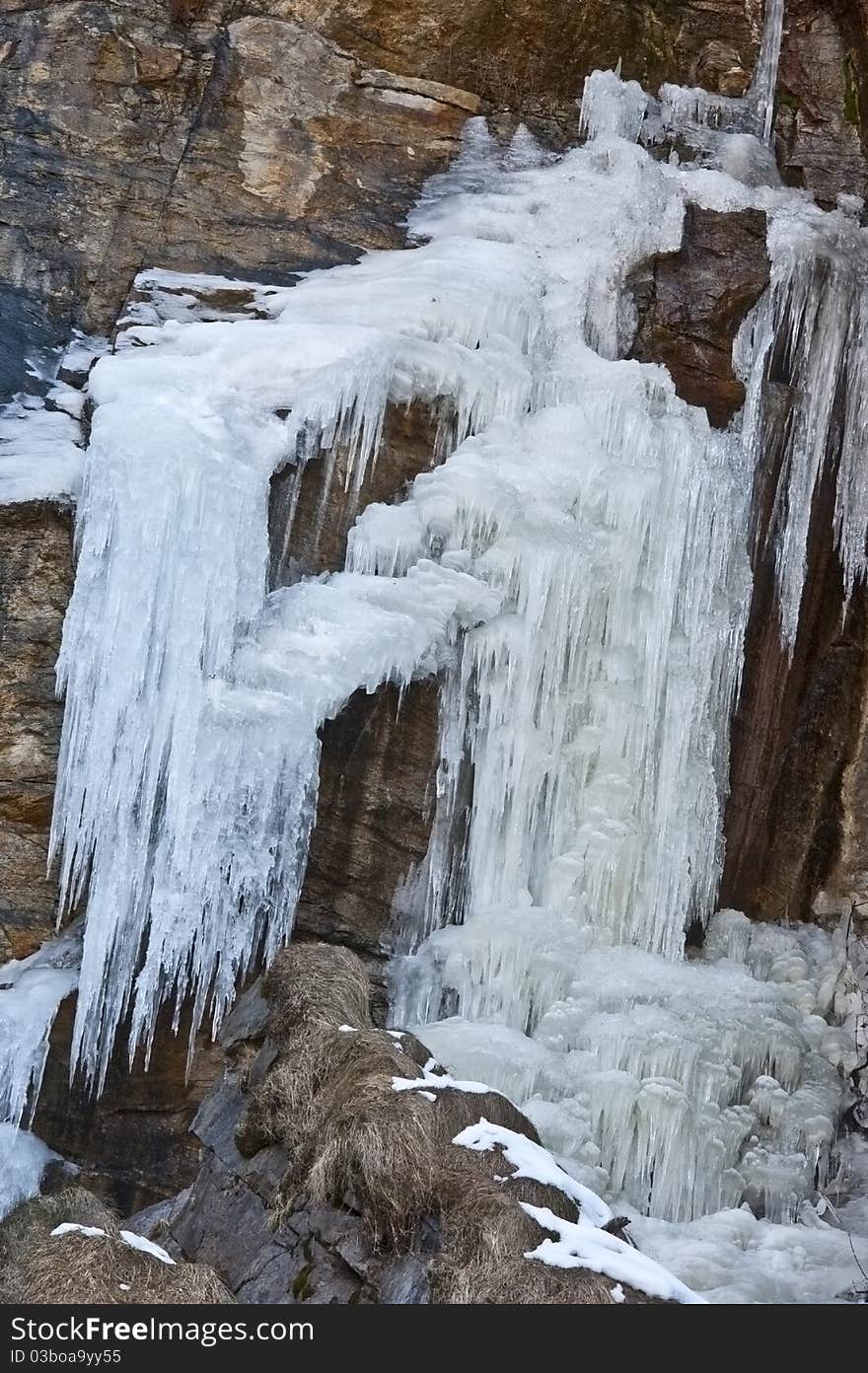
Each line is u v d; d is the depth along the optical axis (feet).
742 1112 32.19
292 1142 23.50
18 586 31.19
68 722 30.25
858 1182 32.89
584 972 32.40
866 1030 34.83
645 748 34.50
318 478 32.96
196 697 30.09
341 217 38.27
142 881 29.71
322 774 31.76
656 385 36.11
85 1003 29.45
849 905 37.70
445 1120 22.53
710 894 36.50
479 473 33.68
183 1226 24.16
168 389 32.22
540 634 33.58
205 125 37.81
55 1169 29.45
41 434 33.12
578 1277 19.66
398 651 31.78
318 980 26.48
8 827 31.01
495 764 33.24
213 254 37.22
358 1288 20.99
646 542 35.01
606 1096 30.40
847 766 38.29
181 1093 30.07
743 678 37.88
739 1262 28.84
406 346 33.78
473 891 33.14
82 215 36.70
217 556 30.94
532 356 36.22
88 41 37.35
